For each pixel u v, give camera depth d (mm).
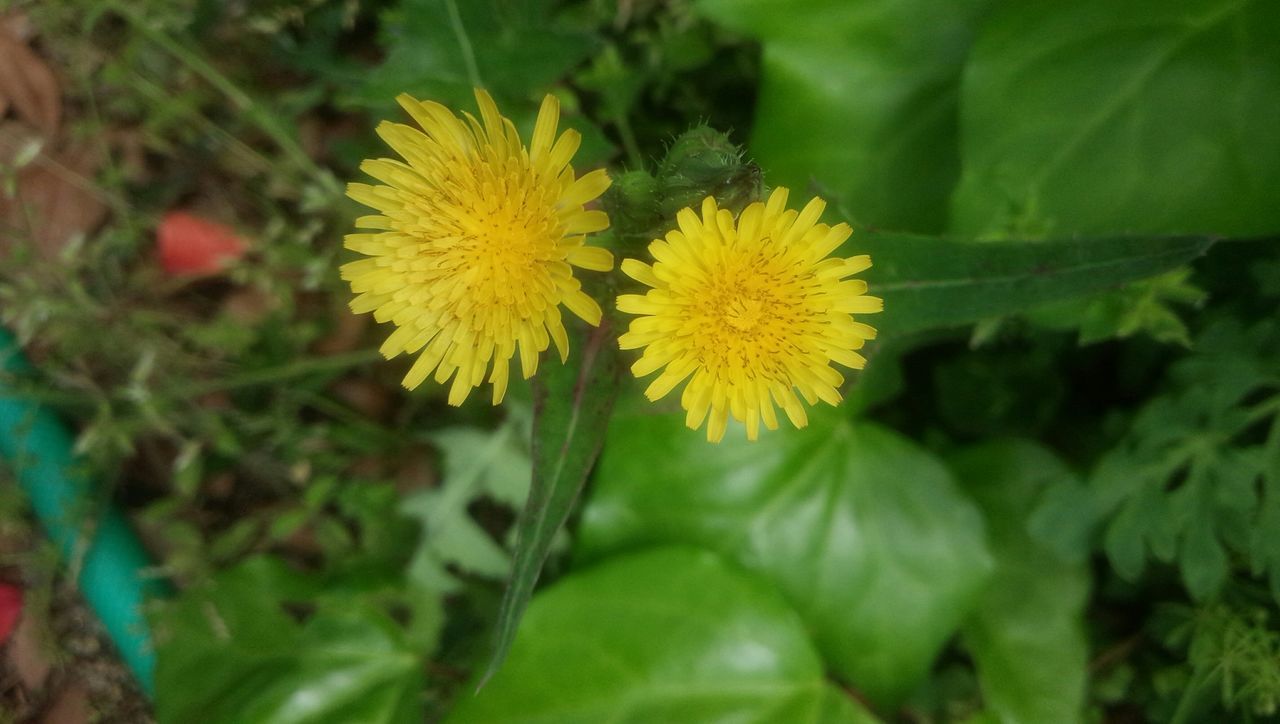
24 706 158
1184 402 124
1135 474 124
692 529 137
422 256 102
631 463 138
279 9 159
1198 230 112
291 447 160
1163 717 138
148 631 148
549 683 128
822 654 137
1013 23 120
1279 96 109
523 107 132
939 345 156
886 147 135
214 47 168
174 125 167
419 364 103
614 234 103
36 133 170
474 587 152
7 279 166
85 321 156
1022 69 119
